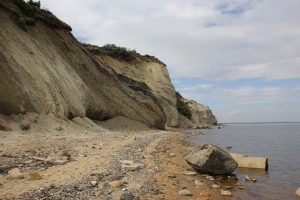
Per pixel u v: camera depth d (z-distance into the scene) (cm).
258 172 1806
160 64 9325
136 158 1770
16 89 2769
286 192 1344
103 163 1499
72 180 1152
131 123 5266
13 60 3033
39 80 3253
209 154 1614
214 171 1617
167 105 8675
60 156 1589
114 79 5638
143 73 8581
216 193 1272
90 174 1252
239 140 4575
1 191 989
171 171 1573
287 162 2228
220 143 3950
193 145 3284
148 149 2277
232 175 1658
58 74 3788
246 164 1956
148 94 6638
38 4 4397
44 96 3178
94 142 2344
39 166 1358
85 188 1073
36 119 2852
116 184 1139
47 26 4347
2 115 2548
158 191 1162
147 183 1243
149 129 5478
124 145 2312
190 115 11412
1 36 3155
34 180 1134
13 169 1235
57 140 2223
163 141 3172
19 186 1048
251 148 3338
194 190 1268
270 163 2180
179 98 12656
